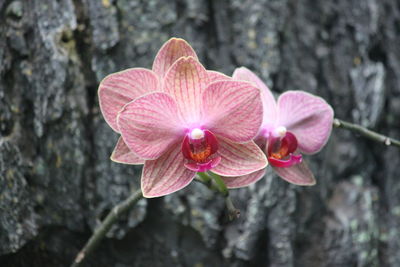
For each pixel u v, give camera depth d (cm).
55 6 61
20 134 60
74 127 61
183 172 53
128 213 62
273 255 65
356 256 66
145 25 63
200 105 52
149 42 63
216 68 65
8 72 60
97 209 62
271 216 64
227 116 52
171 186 53
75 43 61
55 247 62
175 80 51
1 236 58
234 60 65
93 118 62
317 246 67
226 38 65
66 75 60
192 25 65
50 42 60
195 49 65
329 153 68
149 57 63
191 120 53
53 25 60
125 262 63
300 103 55
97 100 62
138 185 62
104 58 62
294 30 68
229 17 66
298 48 68
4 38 60
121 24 62
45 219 61
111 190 62
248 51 65
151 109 51
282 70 67
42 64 60
